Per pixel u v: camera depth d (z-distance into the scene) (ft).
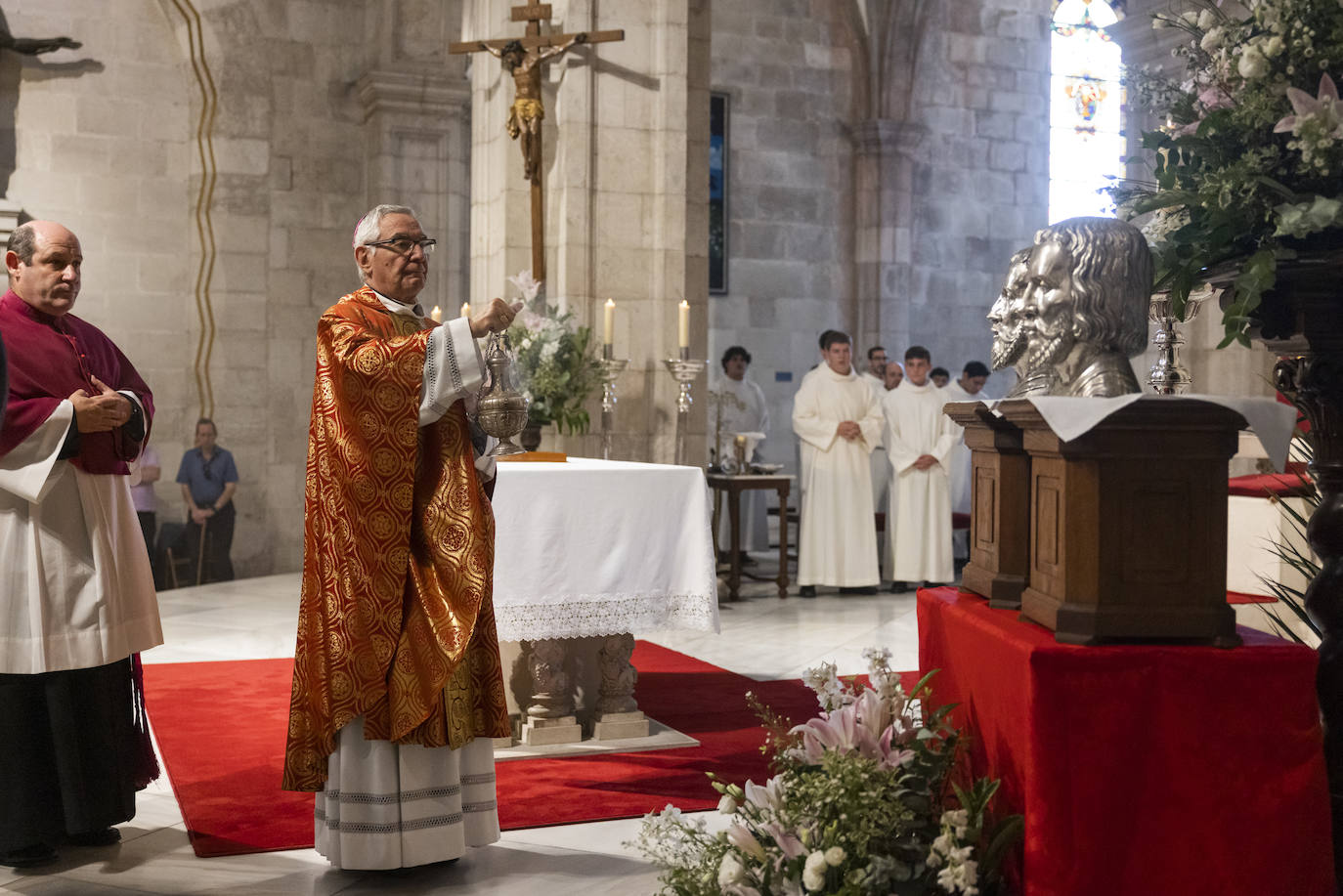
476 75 27.25
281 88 36.60
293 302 37.01
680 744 15.58
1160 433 7.71
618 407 26.17
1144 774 7.65
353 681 10.45
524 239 26.11
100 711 11.65
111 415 11.45
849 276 45.83
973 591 9.80
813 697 18.49
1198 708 7.61
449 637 10.42
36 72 34.17
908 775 8.29
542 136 25.70
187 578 34.65
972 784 8.63
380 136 36.50
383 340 10.55
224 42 35.78
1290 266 8.48
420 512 10.80
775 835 8.16
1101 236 8.54
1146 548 7.79
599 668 16.14
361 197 37.65
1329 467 8.70
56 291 11.69
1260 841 7.59
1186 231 8.88
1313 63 8.32
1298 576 14.53
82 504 11.57
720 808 8.81
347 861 10.55
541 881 10.82
